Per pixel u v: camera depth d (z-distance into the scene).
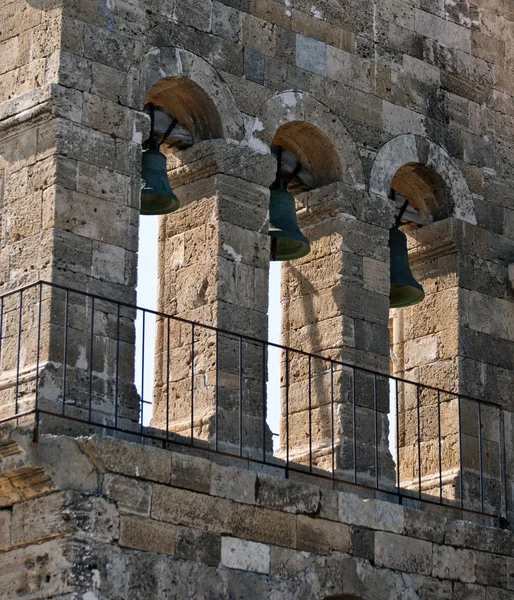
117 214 38.09
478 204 45.38
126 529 35.25
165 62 39.75
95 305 37.34
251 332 39.94
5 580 35.16
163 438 36.75
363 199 42.72
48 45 38.44
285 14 42.41
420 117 44.56
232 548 36.91
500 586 41.59
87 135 38.03
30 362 36.75
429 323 44.81
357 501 39.34
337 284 42.03
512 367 44.84
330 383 41.53
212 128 40.72
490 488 43.50
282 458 41.66
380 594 39.19
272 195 41.97
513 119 46.91
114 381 37.25
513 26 47.53
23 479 35.00
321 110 42.47
